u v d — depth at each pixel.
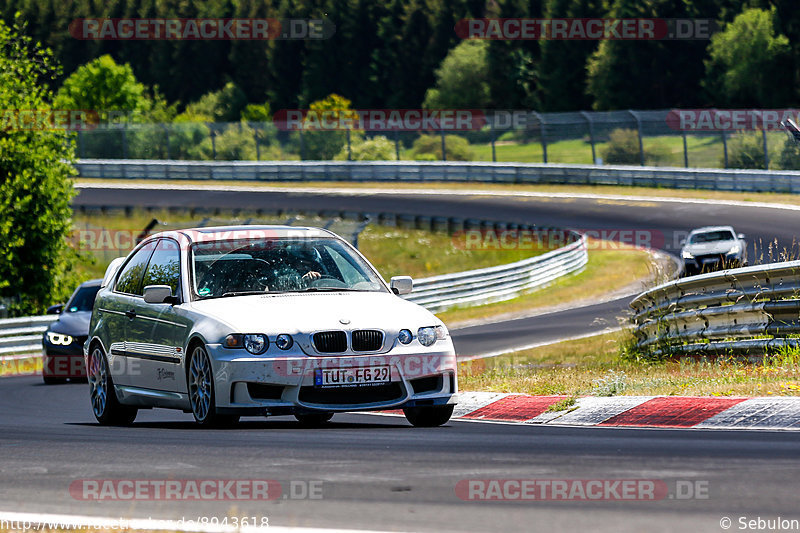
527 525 15.99
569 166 192.75
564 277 123.62
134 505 18.19
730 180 167.62
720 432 26.94
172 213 180.38
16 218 108.00
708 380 35.22
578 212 163.88
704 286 45.38
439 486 19.16
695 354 45.84
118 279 36.00
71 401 47.16
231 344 28.70
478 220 154.75
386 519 16.48
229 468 21.72
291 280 32.03
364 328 29.14
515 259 144.62
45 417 38.84
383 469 21.14
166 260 33.44
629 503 17.52
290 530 15.73
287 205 186.38
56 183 110.06
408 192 199.00
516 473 20.36
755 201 155.75
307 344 28.69
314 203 188.25
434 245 154.62
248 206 186.38
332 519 16.55
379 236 160.62
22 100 107.31
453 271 141.88
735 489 18.39
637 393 34.12
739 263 99.94
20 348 80.81
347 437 27.03
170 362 31.36
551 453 23.12
